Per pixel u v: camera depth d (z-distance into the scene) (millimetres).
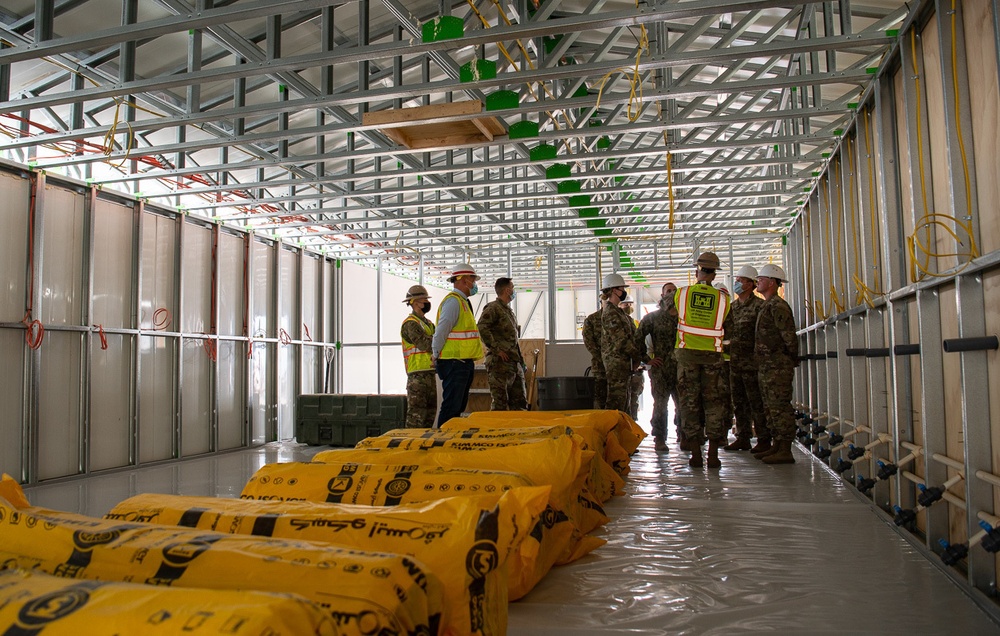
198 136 6660
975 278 2676
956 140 2781
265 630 825
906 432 3621
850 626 2084
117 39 3668
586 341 6836
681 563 2750
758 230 10266
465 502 1551
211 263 8445
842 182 5168
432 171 6387
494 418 4457
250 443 9016
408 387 6367
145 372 7344
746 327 6375
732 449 6875
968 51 2730
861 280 4668
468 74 4145
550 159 6043
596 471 3803
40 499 5074
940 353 3145
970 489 2596
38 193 6105
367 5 4047
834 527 3408
